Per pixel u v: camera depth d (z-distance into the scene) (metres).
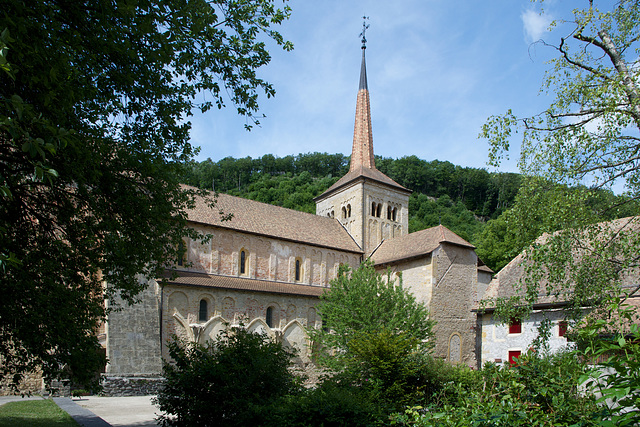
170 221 17.30
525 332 30.61
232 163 160.75
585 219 14.59
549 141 15.41
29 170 11.38
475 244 68.00
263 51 15.69
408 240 48.31
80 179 12.48
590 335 6.63
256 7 15.28
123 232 15.29
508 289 32.53
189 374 14.93
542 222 15.28
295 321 42.47
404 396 19.45
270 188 120.62
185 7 12.73
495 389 9.82
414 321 30.00
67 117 12.46
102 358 14.62
